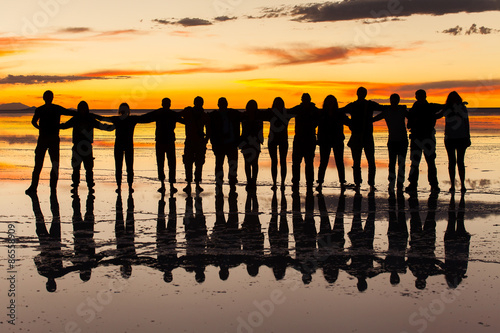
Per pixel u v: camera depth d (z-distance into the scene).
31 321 4.54
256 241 7.31
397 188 12.13
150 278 5.71
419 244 7.07
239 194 11.50
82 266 6.16
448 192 11.53
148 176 14.53
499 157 17.77
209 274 5.84
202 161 11.97
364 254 6.59
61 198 10.98
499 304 4.86
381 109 12.06
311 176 12.09
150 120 11.98
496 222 8.42
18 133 31.41
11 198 10.96
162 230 8.02
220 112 11.87
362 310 4.75
